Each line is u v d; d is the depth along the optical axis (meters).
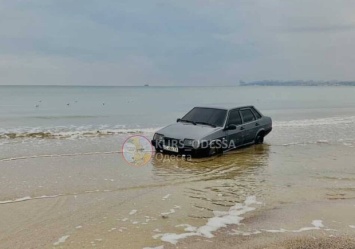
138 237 4.40
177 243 4.23
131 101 53.41
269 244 4.23
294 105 43.56
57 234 4.47
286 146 11.88
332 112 31.30
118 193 6.38
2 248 4.04
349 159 9.72
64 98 62.91
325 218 5.18
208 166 8.73
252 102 51.56
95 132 15.12
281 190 6.68
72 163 8.88
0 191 6.38
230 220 5.07
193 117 11.14
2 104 43.38
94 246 4.11
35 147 11.21
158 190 6.61
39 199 5.94
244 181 7.32
